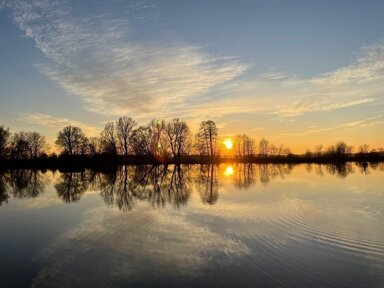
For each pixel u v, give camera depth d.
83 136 106.88
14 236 15.83
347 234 15.07
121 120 98.19
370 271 10.91
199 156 109.19
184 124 99.19
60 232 16.34
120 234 15.59
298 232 15.48
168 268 11.41
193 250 13.17
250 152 142.12
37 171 70.94
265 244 13.77
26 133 111.06
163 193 29.44
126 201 25.08
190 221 17.95
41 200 27.39
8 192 33.25
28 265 11.91
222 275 10.77
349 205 22.44
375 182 38.12
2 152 93.81
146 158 98.12
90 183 40.47
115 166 84.81
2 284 10.38
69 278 10.74
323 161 121.50
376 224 16.89
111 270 11.31
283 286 9.91
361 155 130.38
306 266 11.34
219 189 32.06
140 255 12.72
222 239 14.56
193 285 10.09
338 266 11.34
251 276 10.63
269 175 50.88
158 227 16.75
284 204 22.91
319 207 21.70
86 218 19.28
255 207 21.83
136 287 10.05
